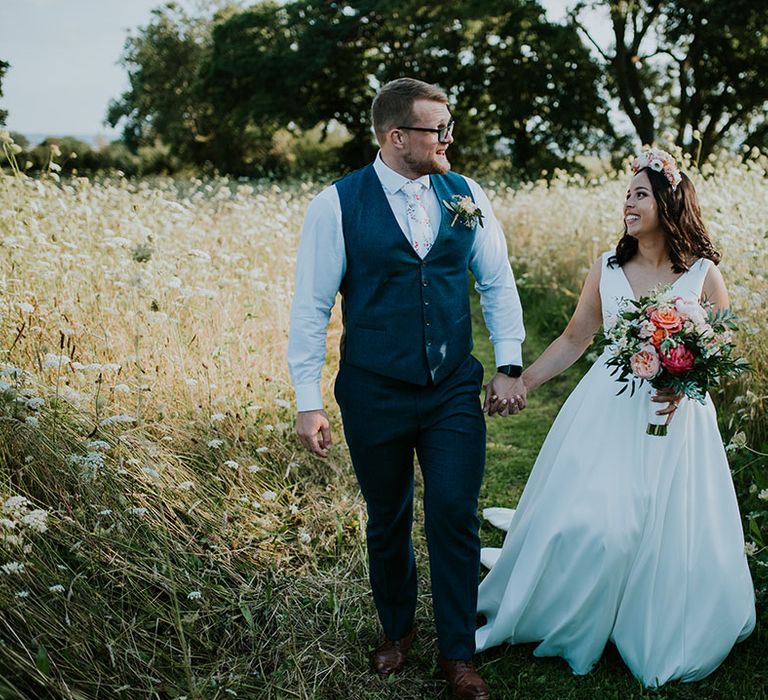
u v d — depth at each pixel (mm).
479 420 2387
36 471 2820
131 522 2863
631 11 23781
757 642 2654
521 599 2539
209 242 6215
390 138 2297
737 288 4035
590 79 25078
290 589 2908
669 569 2475
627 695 2447
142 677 2293
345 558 3186
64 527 2689
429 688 2479
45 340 3674
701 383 2330
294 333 2379
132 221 5660
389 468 2393
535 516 2594
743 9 20969
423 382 2322
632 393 2451
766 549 2996
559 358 2854
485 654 2646
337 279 2375
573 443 2584
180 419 3678
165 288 4309
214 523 3150
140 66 35750
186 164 33375
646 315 2393
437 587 2393
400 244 2297
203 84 28266
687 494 2508
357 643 2676
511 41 25609
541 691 2471
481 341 6930
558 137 26172
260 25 27672
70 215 5176
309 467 3840
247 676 2459
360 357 2346
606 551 2422
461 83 26141
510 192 11258
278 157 33406
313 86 27625
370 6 25562
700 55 23609
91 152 28703
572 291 6832
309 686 2465
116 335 3959
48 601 2367
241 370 4207
